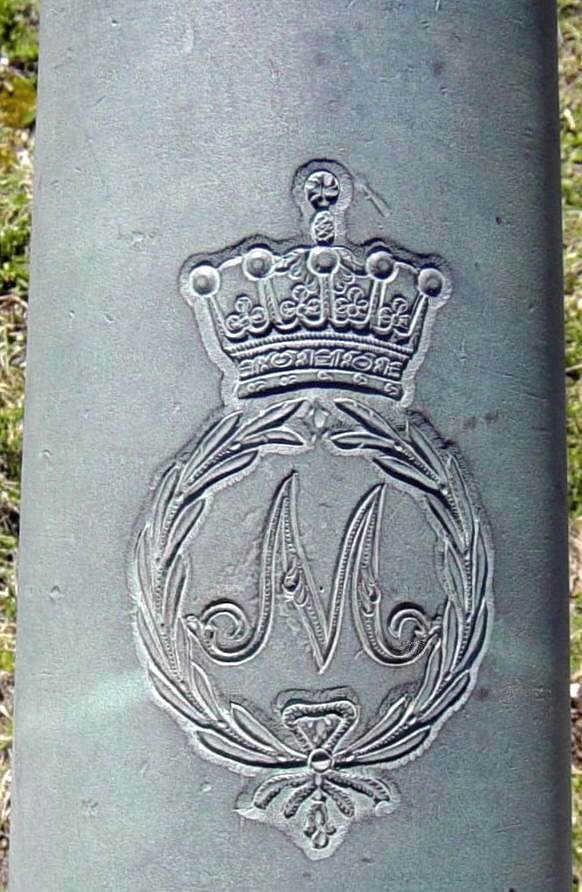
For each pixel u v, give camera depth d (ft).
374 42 2.14
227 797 2.09
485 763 2.15
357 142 2.13
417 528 2.13
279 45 2.13
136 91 2.16
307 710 2.09
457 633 2.14
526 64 2.25
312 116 2.12
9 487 3.09
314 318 2.12
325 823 2.08
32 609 2.24
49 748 2.19
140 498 2.13
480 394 2.17
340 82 2.13
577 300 3.18
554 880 2.22
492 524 2.17
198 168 2.13
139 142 2.15
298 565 2.10
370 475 2.11
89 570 2.15
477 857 2.14
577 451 3.14
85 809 2.14
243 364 2.12
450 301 2.16
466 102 2.18
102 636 2.14
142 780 2.11
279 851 2.08
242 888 2.08
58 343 2.21
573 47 3.28
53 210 2.24
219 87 2.13
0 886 2.97
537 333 2.23
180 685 2.10
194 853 2.09
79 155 2.20
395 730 2.11
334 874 2.08
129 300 2.15
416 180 2.15
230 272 2.12
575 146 3.25
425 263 2.15
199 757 2.09
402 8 2.15
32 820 2.22
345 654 2.10
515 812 2.17
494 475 2.18
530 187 2.24
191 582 2.10
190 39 2.14
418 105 2.15
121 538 2.13
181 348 2.13
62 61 2.24
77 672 2.16
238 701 2.09
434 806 2.12
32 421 2.26
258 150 2.12
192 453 2.12
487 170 2.19
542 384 2.23
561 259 2.32
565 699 2.27
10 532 3.09
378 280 2.13
